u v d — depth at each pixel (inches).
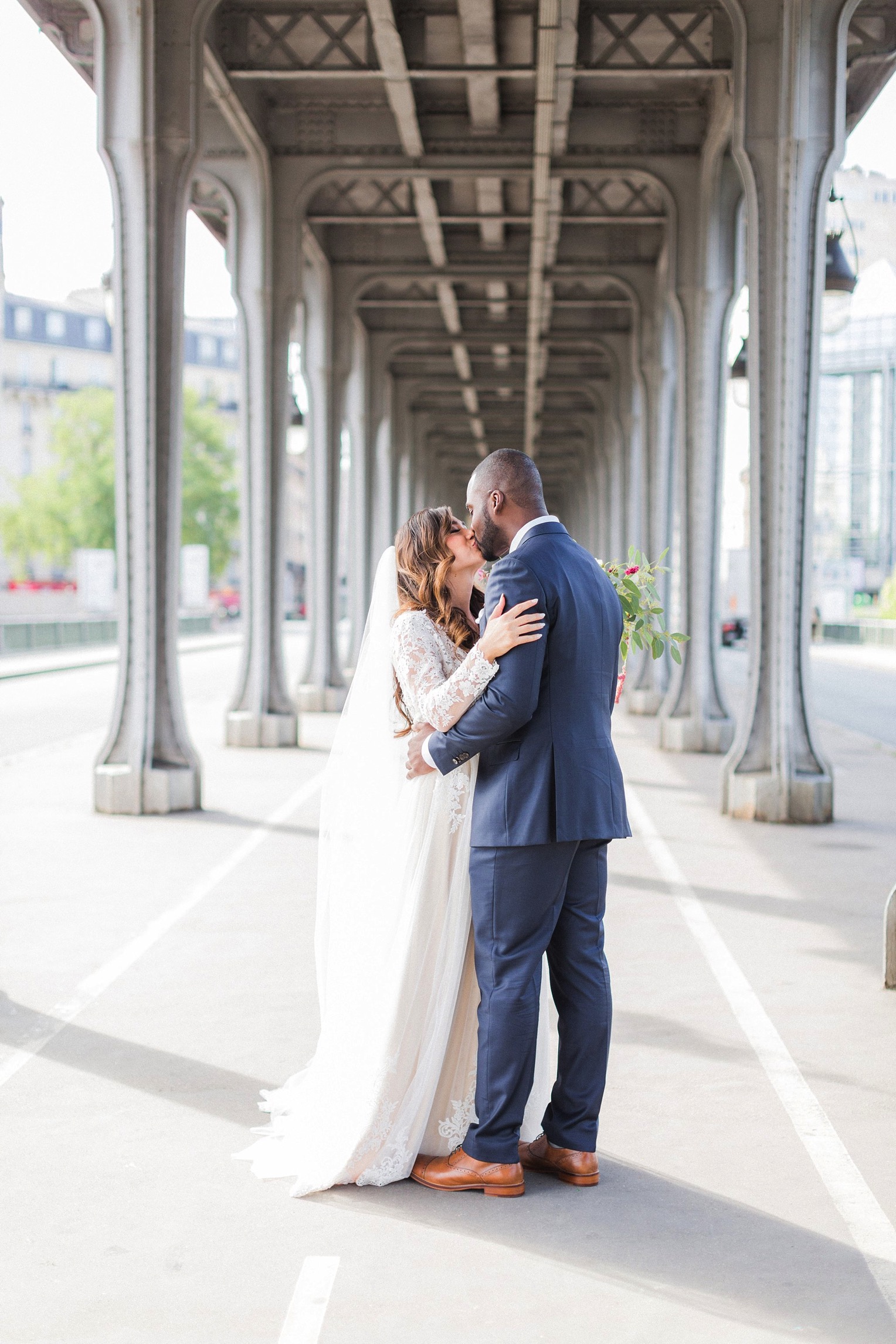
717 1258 121.0
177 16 389.7
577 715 135.2
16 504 3043.8
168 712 408.8
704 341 594.2
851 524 3892.7
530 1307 111.4
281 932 248.4
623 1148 148.5
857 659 1553.9
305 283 850.8
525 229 839.7
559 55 511.5
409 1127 139.4
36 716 738.8
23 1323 108.0
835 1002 205.6
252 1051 179.2
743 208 598.2
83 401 3026.6
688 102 615.5
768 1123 155.4
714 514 594.6
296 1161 142.3
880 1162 143.9
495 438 1908.2
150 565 400.8
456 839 140.9
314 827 374.0
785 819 390.9
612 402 1078.4
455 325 1055.6
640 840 358.3
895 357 3818.9
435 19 509.4
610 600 140.5
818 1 377.1
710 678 595.2
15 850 335.0
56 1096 162.2
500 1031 135.1
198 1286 114.8
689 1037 187.9
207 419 3223.4
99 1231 125.9
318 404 843.4
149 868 311.6
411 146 613.6
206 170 607.8
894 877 308.7
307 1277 116.6
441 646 144.0
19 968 222.5
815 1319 109.8
